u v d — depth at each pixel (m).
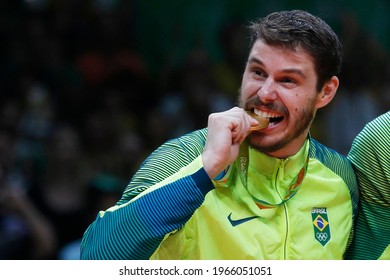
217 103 22.31
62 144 17.58
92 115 21.56
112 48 23.73
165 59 23.42
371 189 8.92
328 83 8.27
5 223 15.24
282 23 7.88
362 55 22.73
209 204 7.86
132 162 19.95
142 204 7.32
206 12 23.36
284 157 8.20
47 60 22.94
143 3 23.81
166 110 22.14
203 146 8.09
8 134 20.08
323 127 22.38
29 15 23.78
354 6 22.91
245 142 8.16
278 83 7.89
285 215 8.11
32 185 17.25
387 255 8.98
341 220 8.47
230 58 23.02
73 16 24.09
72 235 16.77
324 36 7.98
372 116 22.42
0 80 22.27
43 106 21.61
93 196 16.72
